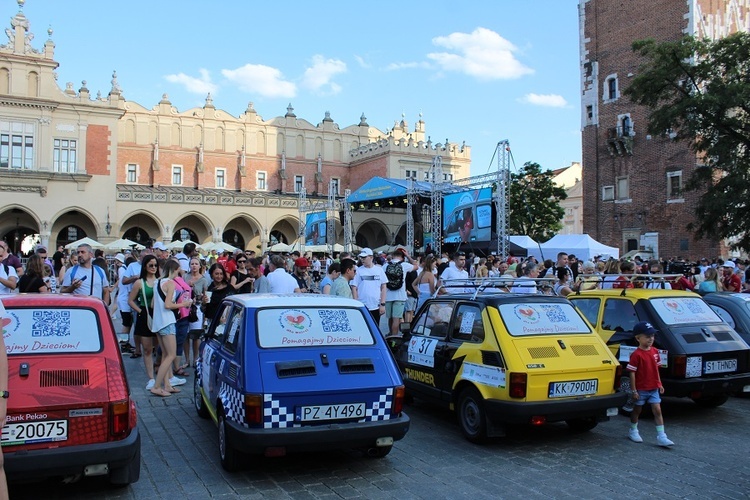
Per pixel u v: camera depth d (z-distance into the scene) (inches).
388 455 251.1
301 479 219.9
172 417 303.9
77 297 217.3
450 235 1104.8
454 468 235.1
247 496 202.4
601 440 275.3
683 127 986.1
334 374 221.3
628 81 1440.7
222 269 404.8
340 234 1934.1
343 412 217.3
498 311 276.2
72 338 200.2
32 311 203.2
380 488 211.9
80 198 1567.4
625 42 1454.2
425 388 309.9
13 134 1504.7
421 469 233.3
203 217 1723.7
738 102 844.6
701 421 312.0
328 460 242.5
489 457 249.4
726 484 218.5
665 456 251.4
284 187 2062.0
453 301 309.3
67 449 177.9
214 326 291.4
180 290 385.4
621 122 1451.8
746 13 1483.8
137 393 355.3
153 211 1653.5
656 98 964.6
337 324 242.1
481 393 263.0
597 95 1518.2
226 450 221.8
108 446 183.2
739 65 939.3
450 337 299.4
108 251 1560.0
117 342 209.3
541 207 1738.4
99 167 1595.7
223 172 1994.3
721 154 868.0
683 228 1312.7
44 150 1529.3
